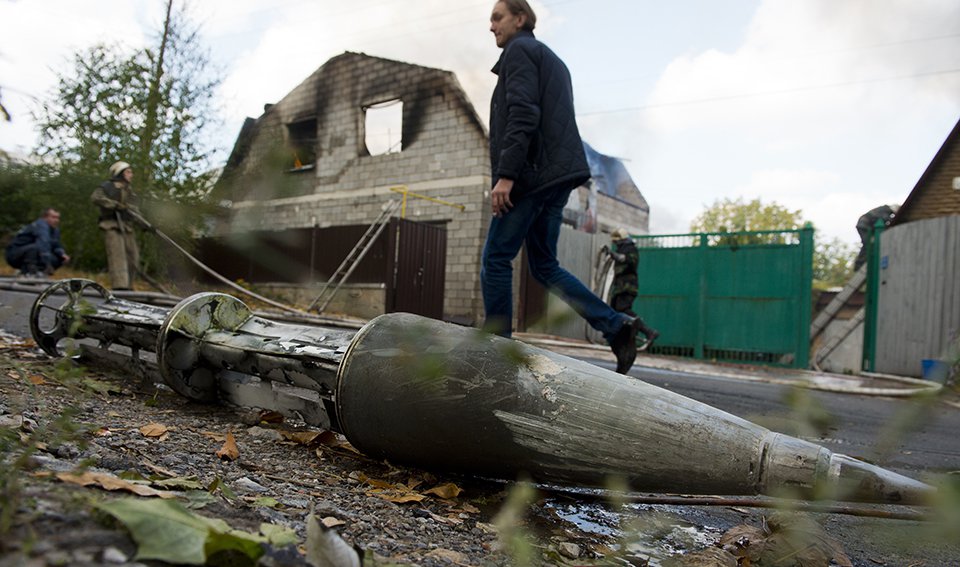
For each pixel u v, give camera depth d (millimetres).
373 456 2098
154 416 2553
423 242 12289
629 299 9352
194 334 2672
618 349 3816
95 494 1210
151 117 11734
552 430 1767
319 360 2176
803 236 11758
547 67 3264
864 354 11484
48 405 2328
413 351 1925
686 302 12859
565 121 3297
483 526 1738
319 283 10055
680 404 1754
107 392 2895
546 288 3781
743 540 1836
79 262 13484
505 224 3312
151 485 1465
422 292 12297
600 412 1748
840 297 13352
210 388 2756
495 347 1877
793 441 1643
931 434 4465
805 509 1591
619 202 20188
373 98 16516
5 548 918
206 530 1034
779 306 11961
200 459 1977
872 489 1520
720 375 8031
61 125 12117
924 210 12773
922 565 1836
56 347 3361
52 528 1005
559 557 1565
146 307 3104
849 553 1923
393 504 1828
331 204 17219
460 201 15195
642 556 1692
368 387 1964
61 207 12273
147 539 975
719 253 12555
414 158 15930
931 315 9641
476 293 14898
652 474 1692
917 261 10039
